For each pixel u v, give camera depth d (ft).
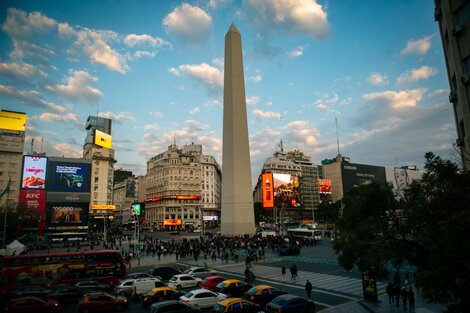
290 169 607.78
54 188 308.81
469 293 34.19
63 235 290.15
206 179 529.86
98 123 450.30
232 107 225.76
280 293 73.36
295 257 157.17
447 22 55.62
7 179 301.84
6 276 91.76
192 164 486.79
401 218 54.75
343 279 102.06
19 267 93.35
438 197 46.73
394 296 78.07
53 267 96.27
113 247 212.64
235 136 223.71
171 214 460.14
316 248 195.83
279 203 404.16
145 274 96.84
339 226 60.34
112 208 382.83
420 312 65.62
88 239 285.64
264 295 71.15
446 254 35.94
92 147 422.82
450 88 62.44
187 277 92.53
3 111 308.60
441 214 44.96
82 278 98.22
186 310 58.03
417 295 81.15
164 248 185.26
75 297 81.35
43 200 297.33
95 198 389.39
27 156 297.33
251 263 137.18
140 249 183.32
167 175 469.98
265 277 107.34
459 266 36.81
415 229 50.26
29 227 274.57
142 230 435.53
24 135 315.78
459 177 44.68
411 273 107.14
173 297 75.56
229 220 219.41
